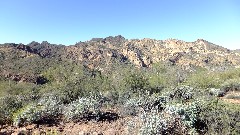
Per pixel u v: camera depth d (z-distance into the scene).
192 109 8.61
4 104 13.62
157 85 26.47
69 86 22.66
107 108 13.84
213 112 8.27
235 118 7.84
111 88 25.47
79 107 11.12
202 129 8.11
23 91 42.81
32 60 86.94
